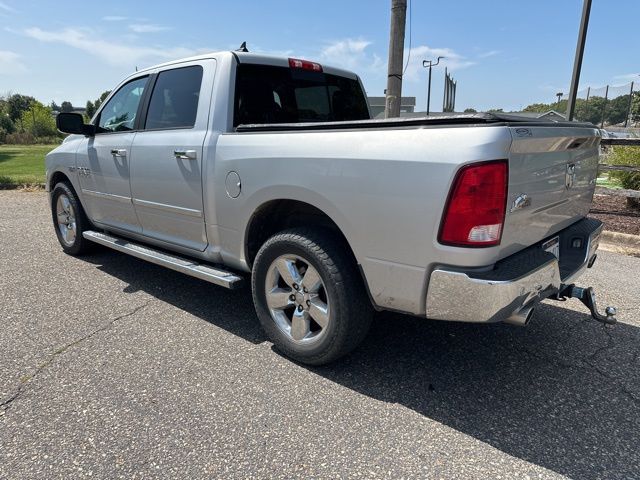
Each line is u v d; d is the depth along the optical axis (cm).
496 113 223
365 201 242
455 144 212
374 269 248
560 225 289
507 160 210
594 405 258
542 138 227
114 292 416
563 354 314
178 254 392
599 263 532
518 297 222
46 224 695
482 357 309
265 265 298
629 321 367
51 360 297
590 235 301
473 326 355
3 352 306
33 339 325
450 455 219
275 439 227
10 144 3900
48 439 225
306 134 268
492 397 265
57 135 4403
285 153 274
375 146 237
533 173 234
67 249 529
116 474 204
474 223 211
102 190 438
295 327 292
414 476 205
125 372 284
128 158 391
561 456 219
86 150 447
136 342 323
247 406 253
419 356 309
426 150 220
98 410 247
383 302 252
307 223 302
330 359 282
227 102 326
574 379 284
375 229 241
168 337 331
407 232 230
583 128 288
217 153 314
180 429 233
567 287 281
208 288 429
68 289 422
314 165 260
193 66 352
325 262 265
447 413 250
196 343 322
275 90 358
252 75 342
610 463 215
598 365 301
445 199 215
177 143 343
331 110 412
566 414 250
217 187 318
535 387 275
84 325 348
